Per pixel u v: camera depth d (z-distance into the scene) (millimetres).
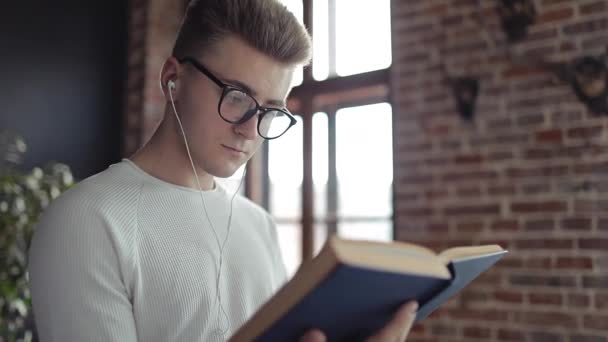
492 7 2852
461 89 2918
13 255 2990
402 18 3166
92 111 4000
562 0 2658
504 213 2744
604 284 2465
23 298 3041
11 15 3641
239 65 1039
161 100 4113
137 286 1003
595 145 2527
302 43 1084
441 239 2920
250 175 3955
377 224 3373
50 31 3816
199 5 1108
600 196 2500
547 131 2656
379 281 657
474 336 2781
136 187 1079
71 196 1005
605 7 2543
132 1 4215
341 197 3537
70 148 3863
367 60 3477
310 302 651
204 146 1083
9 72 3607
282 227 3834
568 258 2557
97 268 944
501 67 2807
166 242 1063
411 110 3084
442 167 2951
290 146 3814
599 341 2455
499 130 2791
